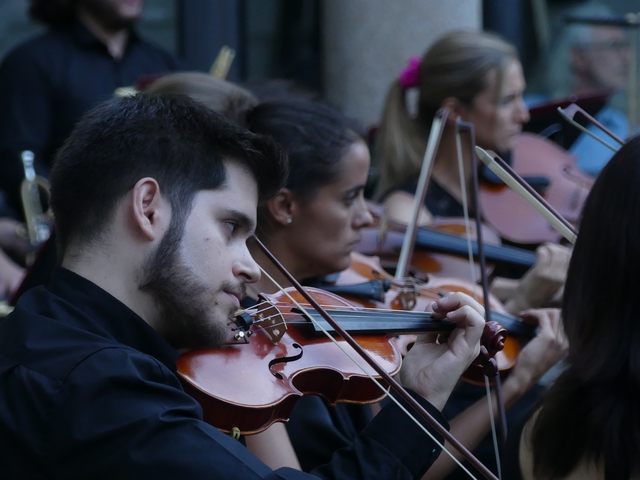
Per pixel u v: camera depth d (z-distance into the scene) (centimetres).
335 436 345
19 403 239
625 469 278
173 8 984
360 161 384
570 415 288
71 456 232
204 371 289
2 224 612
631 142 289
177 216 256
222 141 264
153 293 260
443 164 596
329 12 861
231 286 266
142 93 275
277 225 379
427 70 598
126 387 237
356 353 330
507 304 509
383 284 424
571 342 296
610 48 949
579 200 651
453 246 537
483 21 1027
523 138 680
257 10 1027
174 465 230
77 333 247
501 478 322
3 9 949
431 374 305
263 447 317
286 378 301
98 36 688
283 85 460
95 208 257
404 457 273
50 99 671
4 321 263
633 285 282
